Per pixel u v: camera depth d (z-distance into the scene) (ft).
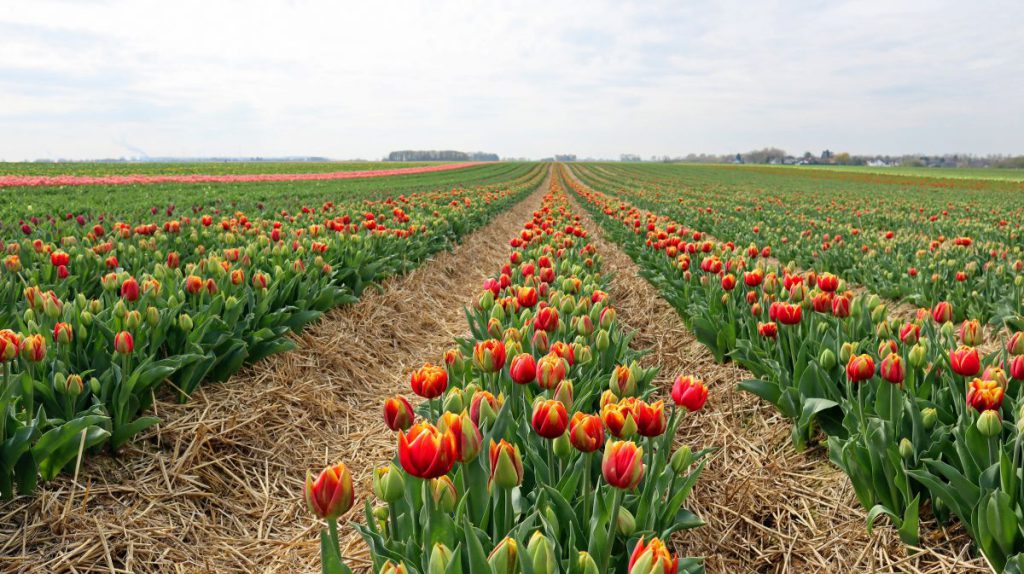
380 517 9.07
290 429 16.11
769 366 15.56
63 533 11.00
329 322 22.47
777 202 91.09
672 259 27.04
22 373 11.17
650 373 15.14
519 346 12.59
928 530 10.86
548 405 7.81
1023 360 10.05
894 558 10.66
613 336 15.81
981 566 9.89
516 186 123.34
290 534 12.33
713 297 20.65
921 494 11.25
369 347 22.45
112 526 11.44
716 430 15.88
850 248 36.19
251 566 11.33
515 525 8.49
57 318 13.67
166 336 15.51
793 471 13.65
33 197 57.62
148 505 12.19
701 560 8.95
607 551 7.25
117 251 23.00
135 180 99.45
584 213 80.43
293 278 20.33
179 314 16.53
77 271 19.63
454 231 47.37
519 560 6.01
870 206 88.58
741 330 18.72
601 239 51.06
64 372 12.60
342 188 97.96
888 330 15.10
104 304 17.33
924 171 325.83
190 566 11.11
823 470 13.42
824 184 185.98
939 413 11.84
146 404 14.26
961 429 10.73
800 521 12.14
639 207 82.58
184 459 13.39
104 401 12.60
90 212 41.88
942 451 10.83
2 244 22.89
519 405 11.78
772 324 15.48
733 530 12.13
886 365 10.84
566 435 8.52
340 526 12.44
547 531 7.41
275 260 22.95
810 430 14.17
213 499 12.94
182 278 19.60
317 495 6.03
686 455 9.37
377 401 19.24
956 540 10.52
